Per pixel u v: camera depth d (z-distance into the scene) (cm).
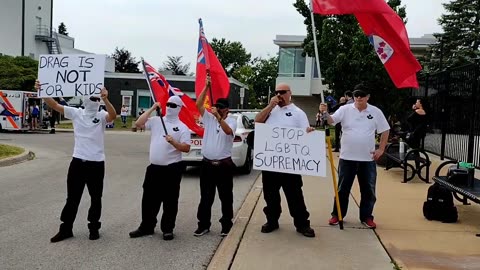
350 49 1948
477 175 1108
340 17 2033
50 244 627
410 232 657
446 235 642
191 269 545
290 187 650
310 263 533
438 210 718
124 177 1229
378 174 1209
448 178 734
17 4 5975
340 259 546
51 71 640
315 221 723
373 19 729
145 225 673
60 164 1482
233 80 4841
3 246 616
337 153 1678
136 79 5031
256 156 645
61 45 7125
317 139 641
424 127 1120
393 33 722
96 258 575
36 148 1994
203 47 717
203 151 684
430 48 3703
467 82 1142
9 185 1089
